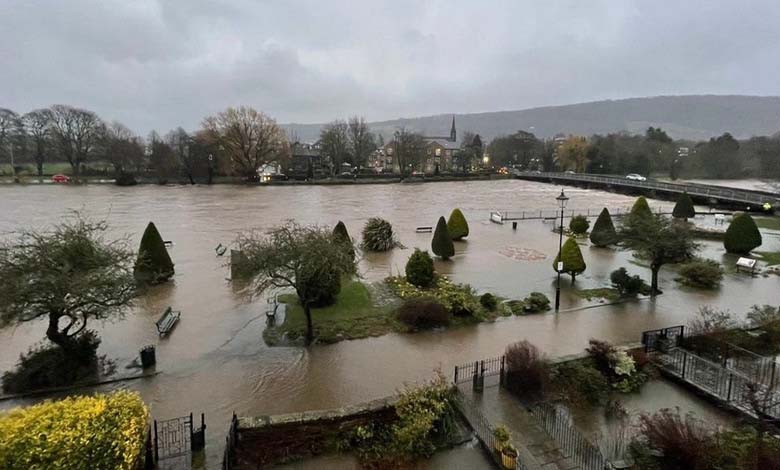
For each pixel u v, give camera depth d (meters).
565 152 109.19
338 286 18.94
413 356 14.52
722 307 19.62
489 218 45.34
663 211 49.72
